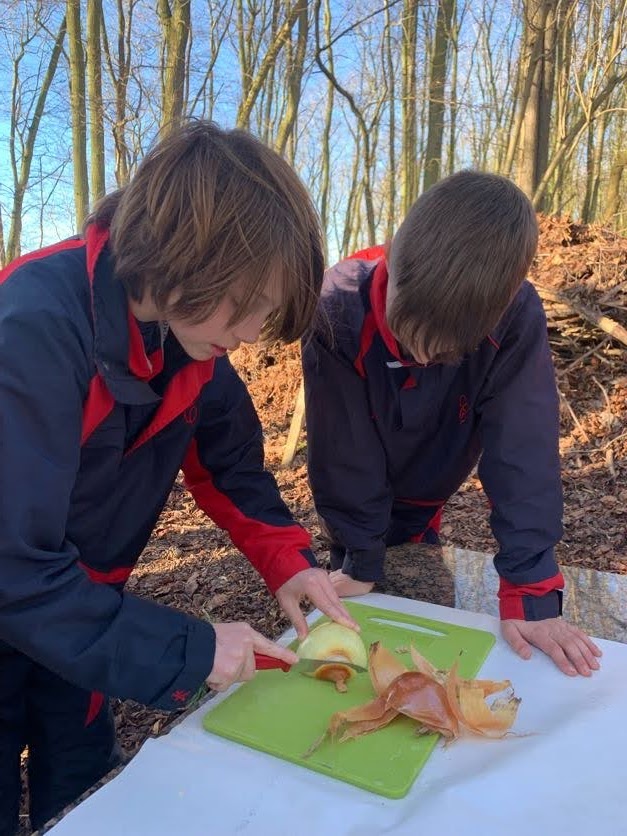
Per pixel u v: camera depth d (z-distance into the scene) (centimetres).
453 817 87
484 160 1148
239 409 139
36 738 144
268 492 143
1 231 944
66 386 92
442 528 333
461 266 115
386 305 131
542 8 739
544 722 106
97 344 98
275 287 94
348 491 158
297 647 125
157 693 95
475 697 104
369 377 150
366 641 130
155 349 111
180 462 131
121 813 88
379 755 98
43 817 142
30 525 88
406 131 970
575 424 411
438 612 143
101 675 93
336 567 182
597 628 142
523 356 144
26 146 916
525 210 123
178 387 117
